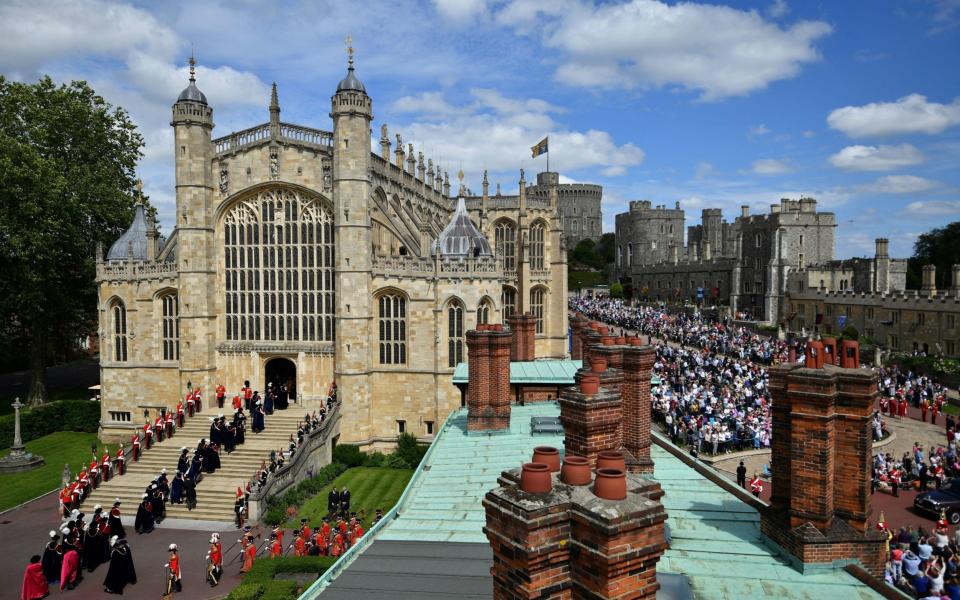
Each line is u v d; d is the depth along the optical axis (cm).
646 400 2044
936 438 5212
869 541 1341
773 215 12800
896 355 8212
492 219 9094
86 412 6650
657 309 14275
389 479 5259
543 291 9175
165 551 3812
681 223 18788
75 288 7094
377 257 5931
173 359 6253
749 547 1476
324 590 1279
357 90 5697
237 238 6134
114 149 7331
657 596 1200
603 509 888
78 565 3438
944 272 12569
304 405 6031
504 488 988
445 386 5962
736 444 4900
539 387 3195
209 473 4734
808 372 1371
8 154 5994
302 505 4581
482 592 1246
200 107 5919
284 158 5944
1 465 5325
